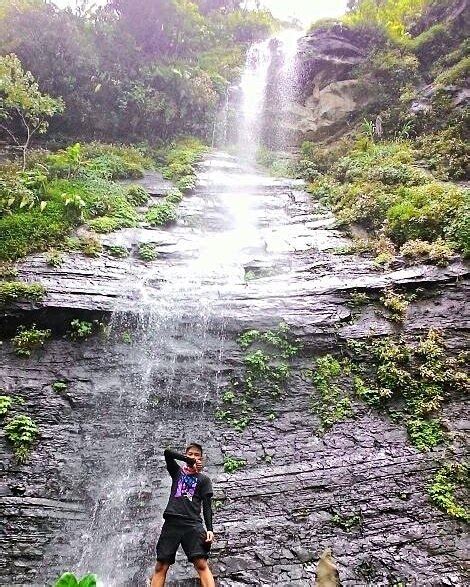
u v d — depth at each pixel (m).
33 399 8.18
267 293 9.84
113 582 6.44
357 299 9.45
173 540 5.25
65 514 7.07
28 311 8.95
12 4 16.67
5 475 7.29
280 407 8.36
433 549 6.44
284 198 14.49
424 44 18.30
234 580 6.26
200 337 9.30
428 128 15.70
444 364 8.34
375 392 8.30
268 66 20.67
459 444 7.46
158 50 20.58
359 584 6.16
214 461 7.66
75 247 10.65
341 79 19.33
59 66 16.72
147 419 8.33
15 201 11.23
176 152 16.78
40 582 6.39
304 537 6.68
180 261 11.12
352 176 14.30
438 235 10.45
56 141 16.52
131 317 9.41
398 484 7.13
